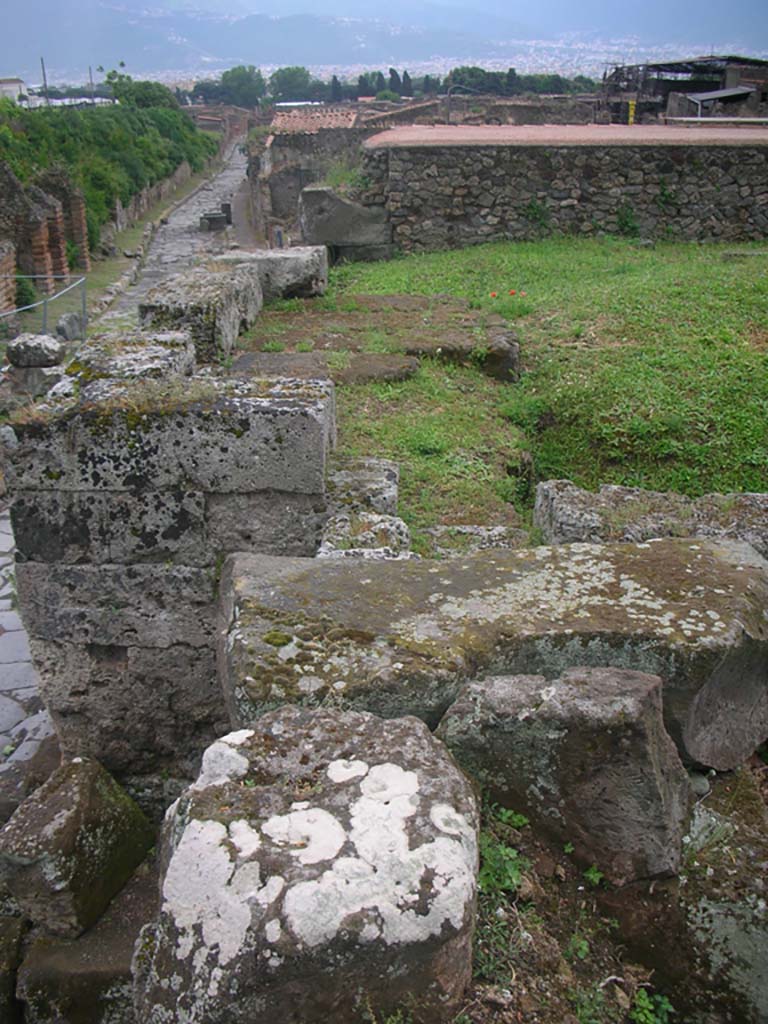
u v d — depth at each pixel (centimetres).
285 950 181
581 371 727
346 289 1059
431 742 233
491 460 600
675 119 1866
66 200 2527
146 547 427
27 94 7744
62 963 378
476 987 223
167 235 3516
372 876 192
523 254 1218
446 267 1154
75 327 1755
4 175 2152
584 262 1147
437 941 188
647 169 1318
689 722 282
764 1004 247
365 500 437
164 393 415
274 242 2158
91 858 400
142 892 414
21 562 433
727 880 258
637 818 252
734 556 326
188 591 434
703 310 846
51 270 2319
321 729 235
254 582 314
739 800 290
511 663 283
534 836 264
